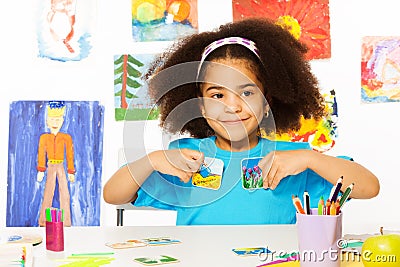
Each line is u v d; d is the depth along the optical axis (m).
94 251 1.00
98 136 2.32
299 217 0.84
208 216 1.53
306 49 1.84
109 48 2.33
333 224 0.82
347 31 2.28
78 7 2.34
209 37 1.67
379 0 2.28
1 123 2.33
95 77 2.33
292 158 1.45
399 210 2.28
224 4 2.30
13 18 2.35
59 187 2.31
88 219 2.30
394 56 2.28
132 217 2.30
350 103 2.28
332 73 2.28
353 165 1.50
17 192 2.31
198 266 0.87
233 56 1.49
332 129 2.27
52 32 2.34
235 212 1.53
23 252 0.94
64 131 2.32
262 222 1.53
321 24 2.28
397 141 2.28
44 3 2.34
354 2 2.28
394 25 2.28
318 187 1.58
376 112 2.28
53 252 0.99
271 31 1.74
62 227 1.00
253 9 2.28
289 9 2.28
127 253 0.97
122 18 2.32
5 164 2.32
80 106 2.32
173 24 2.31
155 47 2.31
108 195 1.51
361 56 2.28
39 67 2.34
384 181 2.28
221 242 1.07
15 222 2.31
